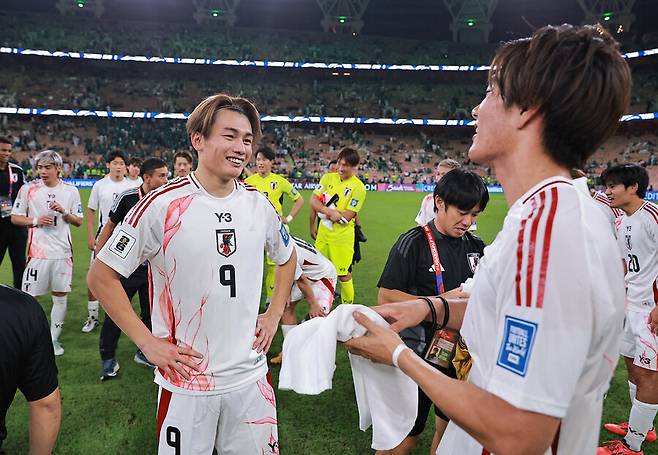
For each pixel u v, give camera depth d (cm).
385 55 3994
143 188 361
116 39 3666
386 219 1395
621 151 3122
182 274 174
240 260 180
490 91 90
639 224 285
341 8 4184
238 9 4175
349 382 359
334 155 3441
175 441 177
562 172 83
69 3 3822
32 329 115
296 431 289
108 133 3222
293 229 1099
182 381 176
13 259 499
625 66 79
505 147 87
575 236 71
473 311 89
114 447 268
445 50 4084
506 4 4038
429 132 3791
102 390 339
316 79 3966
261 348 189
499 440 71
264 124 3644
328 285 288
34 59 3447
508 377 71
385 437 132
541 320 69
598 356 77
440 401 79
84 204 1390
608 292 73
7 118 3197
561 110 78
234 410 182
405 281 225
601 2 3694
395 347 95
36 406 123
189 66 3734
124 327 167
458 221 216
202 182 179
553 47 79
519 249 75
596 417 83
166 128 3369
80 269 704
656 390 259
